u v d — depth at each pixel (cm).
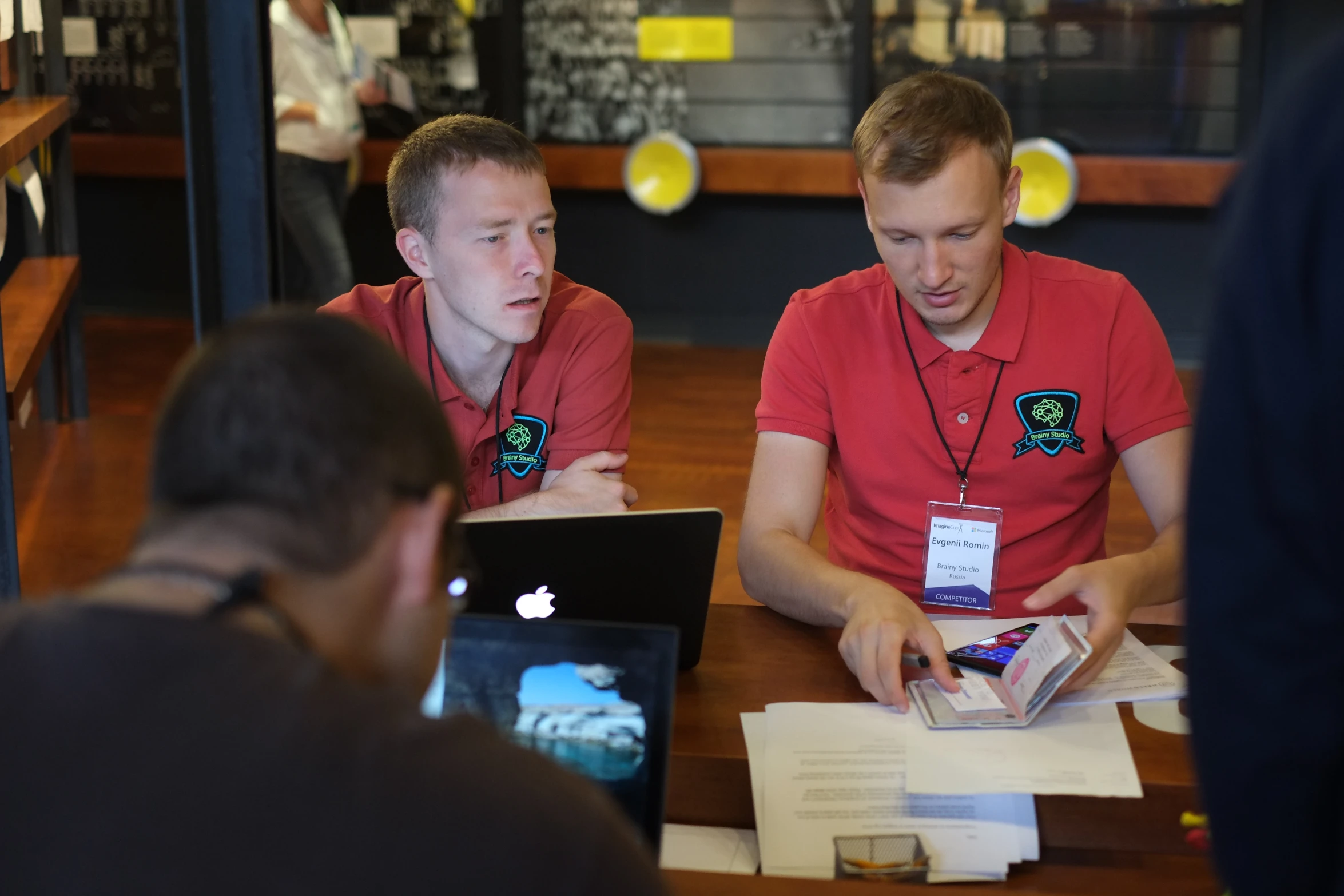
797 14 588
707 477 435
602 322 198
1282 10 555
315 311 73
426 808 61
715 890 108
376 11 611
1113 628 141
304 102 482
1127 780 121
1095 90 575
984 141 162
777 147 604
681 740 132
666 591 141
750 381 565
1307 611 71
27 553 349
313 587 66
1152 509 180
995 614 184
